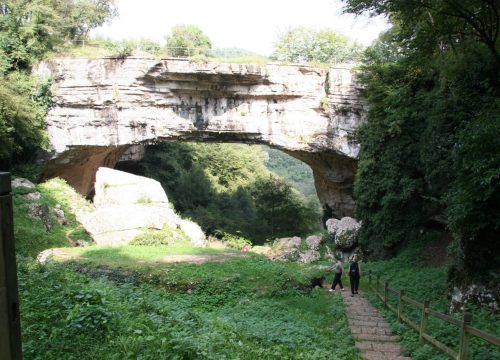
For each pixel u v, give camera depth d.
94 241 23.05
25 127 26.42
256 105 29.86
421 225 21.64
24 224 21.69
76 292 7.15
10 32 28.55
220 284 14.66
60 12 32.78
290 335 9.16
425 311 8.78
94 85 28.94
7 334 1.79
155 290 13.58
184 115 30.08
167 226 23.56
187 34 32.66
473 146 10.95
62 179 29.83
